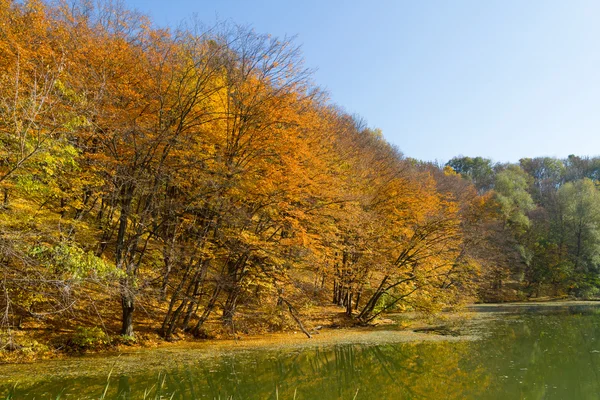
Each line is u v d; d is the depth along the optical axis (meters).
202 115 14.89
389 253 24.66
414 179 31.38
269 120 16.06
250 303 21.88
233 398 10.12
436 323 25.69
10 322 12.77
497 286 47.19
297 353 15.88
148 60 15.22
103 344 14.27
